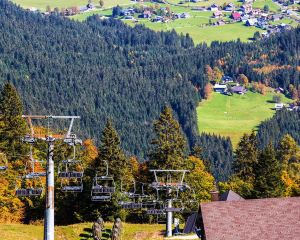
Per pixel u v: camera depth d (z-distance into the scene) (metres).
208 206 68.81
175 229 107.88
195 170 142.12
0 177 123.75
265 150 148.62
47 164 64.31
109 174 123.12
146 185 130.00
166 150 132.88
